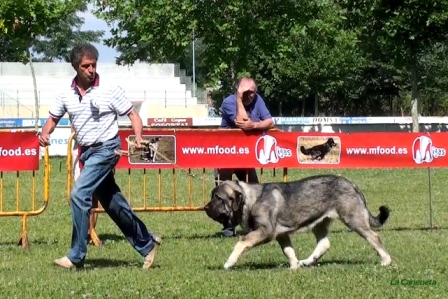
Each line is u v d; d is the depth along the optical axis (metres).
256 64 29.69
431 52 49.91
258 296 6.75
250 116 11.27
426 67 51.22
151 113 43.25
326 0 27.14
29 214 10.35
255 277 7.63
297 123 39.50
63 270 8.26
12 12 27.12
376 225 8.60
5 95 42.34
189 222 13.11
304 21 26.64
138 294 6.80
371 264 8.58
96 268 8.48
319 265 8.70
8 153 10.29
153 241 8.41
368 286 7.14
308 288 7.08
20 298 6.73
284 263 8.88
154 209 11.30
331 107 59.62
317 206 8.38
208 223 12.91
